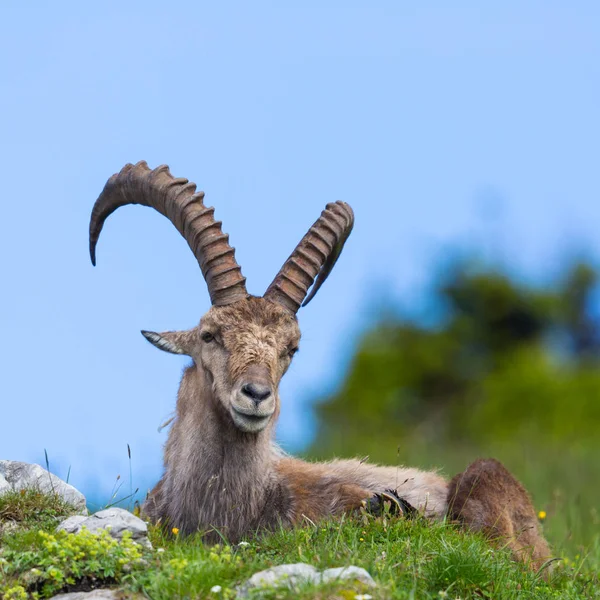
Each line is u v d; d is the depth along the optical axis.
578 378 92.81
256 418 25.36
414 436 85.88
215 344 26.67
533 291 110.31
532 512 29.08
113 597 20.14
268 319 26.84
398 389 95.69
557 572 26.31
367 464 30.59
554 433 83.56
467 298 107.56
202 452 27.06
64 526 22.45
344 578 19.48
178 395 28.53
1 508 23.89
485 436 85.50
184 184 28.58
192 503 27.09
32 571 20.55
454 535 25.05
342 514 26.67
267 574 19.70
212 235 27.73
